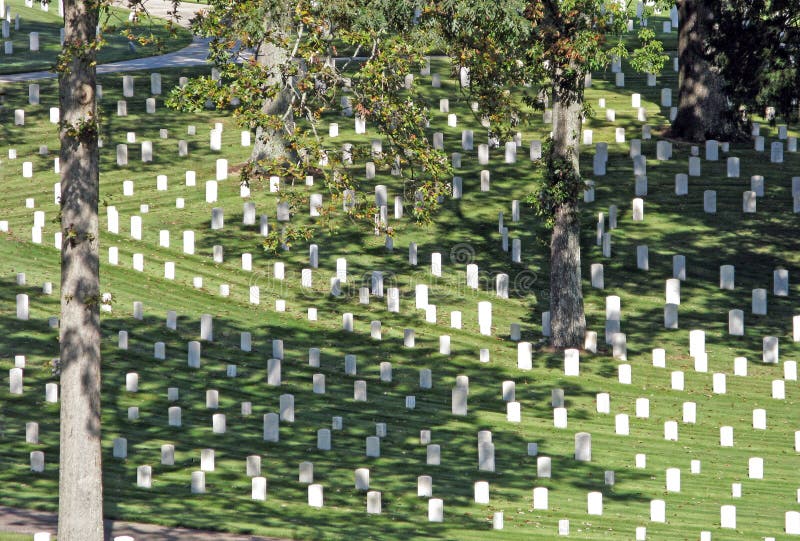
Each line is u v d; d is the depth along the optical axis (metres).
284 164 48.41
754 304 66.25
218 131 84.56
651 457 49.94
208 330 60.28
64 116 37.50
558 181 61.88
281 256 70.44
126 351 58.44
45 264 67.50
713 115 87.19
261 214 74.56
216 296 65.62
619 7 58.69
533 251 72.62
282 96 79.81
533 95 94.25
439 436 51.31
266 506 42.38
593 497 42.94
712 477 47.81
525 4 53.81
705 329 65.06
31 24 115.81
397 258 71.00
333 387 56.38
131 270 67.56
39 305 62.72
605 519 42.53
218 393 54.72
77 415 37.25
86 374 37.34
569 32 59.88
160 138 86.50
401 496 44.28
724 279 68.56
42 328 60.28
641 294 68.62
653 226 75.31
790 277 70.00
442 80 98.12
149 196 77.06
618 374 59.22
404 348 61.25
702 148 86.69
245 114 46.81
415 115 47.16
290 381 56.75
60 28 115.88
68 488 37.12
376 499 42.22
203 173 80.88
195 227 73.38
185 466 46.25
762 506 44.62
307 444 49.62
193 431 50.31
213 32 46.56
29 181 78.12
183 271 68.12
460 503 43.75
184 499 42.66
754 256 72.06
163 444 48.53
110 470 45.34
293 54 47.16
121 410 52.06
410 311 65.38
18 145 83.44
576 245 62.72
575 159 62.91
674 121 88.81
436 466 47.84
